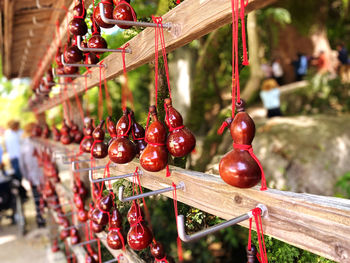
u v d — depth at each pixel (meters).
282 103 6.08
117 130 1.04
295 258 0.96
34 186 4.12
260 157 3.97
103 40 1.14
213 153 2.55
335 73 6.59
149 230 1.09
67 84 1.89
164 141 0.89
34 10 1.98
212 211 0.80
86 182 2.01
